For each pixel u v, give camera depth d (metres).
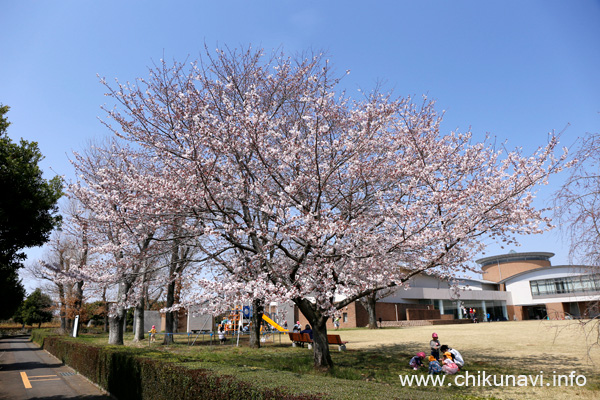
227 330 25.95
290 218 9.27
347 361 13.59
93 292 32.56
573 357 13.04
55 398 10.29
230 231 10.34
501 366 11.77
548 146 9.69
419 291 42.81
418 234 9.89
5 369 16.41
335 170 11.23
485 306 49.78
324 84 10.96
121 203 11.09
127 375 9.05
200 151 10.54
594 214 6.88
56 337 23.88
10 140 8.98
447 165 11.59
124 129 11.98
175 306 10.53
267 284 9.62
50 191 9.29
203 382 6.03
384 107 11.70
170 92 11.71
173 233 11.96
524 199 9.98
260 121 10.22
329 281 10.10
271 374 6.03
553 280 48.97
